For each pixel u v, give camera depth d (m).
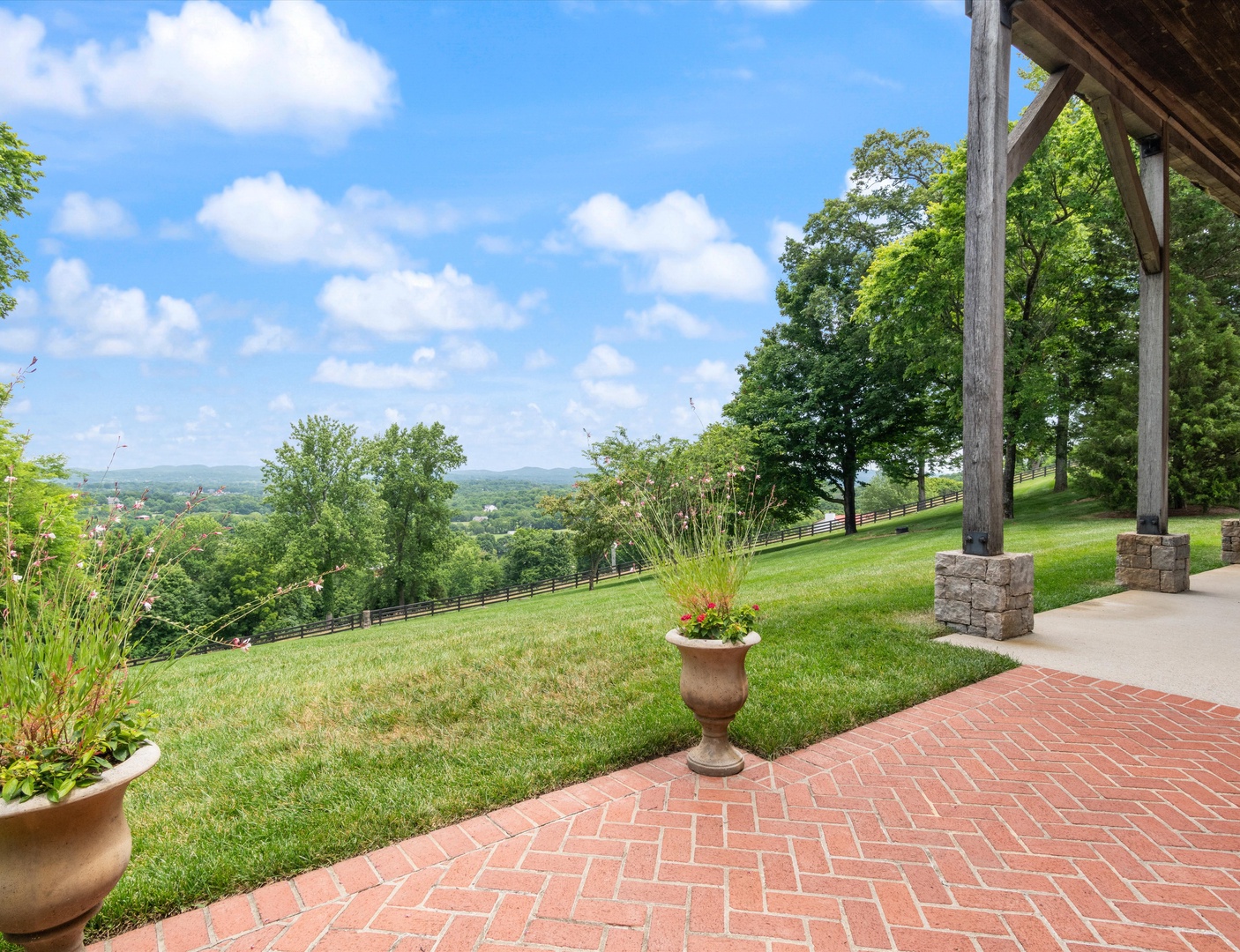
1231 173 10.00
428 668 6.00
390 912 2.45
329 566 33.19
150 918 2.51
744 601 9.06
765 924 2.31
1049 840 2.81
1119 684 4.91
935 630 6.42
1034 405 18.06
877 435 25.17
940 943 2.20
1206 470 17.22
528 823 3.06
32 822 1.74
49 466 6.33
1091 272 19.09
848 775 3.47
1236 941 2.18
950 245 17.52
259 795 3.54
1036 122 6.55
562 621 9.48
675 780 3.47
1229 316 19.66
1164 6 6.33
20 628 1.94
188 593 31.89
